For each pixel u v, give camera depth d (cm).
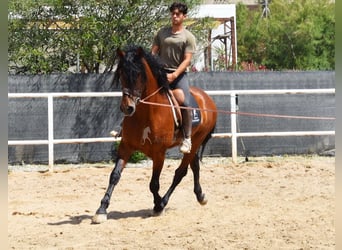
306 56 3303
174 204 989
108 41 1641
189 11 1805
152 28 1675
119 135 869
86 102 1498
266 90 1472
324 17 3369
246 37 3591
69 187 1166
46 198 1055
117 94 1402
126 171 1347
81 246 691
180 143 887
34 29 1703
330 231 739
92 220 820
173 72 855
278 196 1041
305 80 1590
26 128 1464
